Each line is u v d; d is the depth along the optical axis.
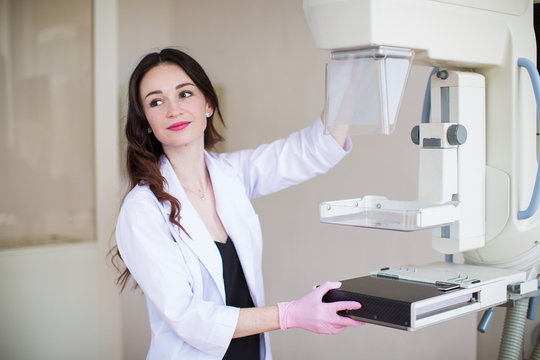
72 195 2.85
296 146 1.73
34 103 2.79
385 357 2.41
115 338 2.78
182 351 1.44
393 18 1.11
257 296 1.59
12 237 2.77
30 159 2.79
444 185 1.28
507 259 1.40
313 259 2.79
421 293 1.15
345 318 1.21
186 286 1.38
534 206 1.32
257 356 1.58
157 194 1.47
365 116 1.20
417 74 2.19
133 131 1.59
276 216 3.03
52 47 2.80
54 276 2.67
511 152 1.34
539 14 1.55
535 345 1.59
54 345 2.67
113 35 2.76
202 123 1.61
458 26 1.24
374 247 2.44
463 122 1.31
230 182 1.64
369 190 2.45
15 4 2.75
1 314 2.59
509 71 1.34
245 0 3.19
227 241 1.60
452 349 2.11
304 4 1.19
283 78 2.92
